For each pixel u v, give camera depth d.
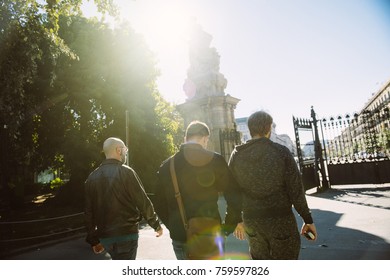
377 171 14.08
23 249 6.87
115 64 18.30
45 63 14.91
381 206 8.95
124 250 2.99
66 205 18.14
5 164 10.23
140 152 19.48
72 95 16.97
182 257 2.51
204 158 2.50
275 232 2.57
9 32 8.23
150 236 7.70
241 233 2.98
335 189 14.11
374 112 14.58
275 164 2.61
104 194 3.04
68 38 17.36
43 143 17.78
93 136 18.95
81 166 16.34
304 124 14.70
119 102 17.89
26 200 23.09
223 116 18.02
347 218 7.70
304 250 5.27
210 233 2.40
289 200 2.67
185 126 19.08
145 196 3.15
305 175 14.62
